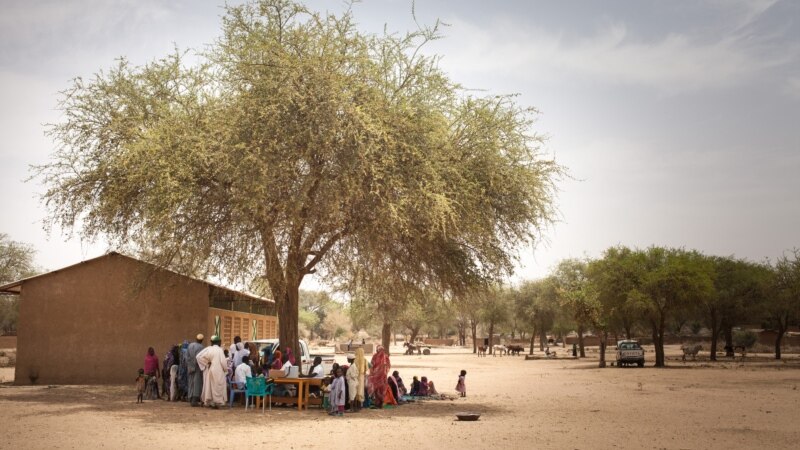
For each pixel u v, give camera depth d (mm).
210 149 19719
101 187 23125
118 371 28188
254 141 18859
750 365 48000
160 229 20797
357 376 20031
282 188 19531
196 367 20672
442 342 130625
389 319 51969
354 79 20031
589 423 17328
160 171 19938
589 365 53188
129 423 16562
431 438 14656
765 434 15336
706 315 61219
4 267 73625
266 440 14203
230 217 20438
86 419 17219
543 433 15484
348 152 19188
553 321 79938
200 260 21375
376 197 19594
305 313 140875
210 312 28719
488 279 23656
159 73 23719
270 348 23469
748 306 58250
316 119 19047
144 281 25594
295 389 21031
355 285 23328
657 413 19609
